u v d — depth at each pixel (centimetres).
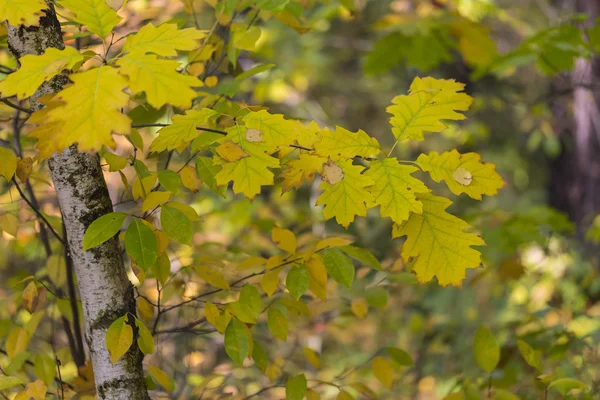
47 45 317
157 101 298
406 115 319
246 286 337
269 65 338
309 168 315
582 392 369
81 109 297
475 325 651
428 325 648
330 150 316
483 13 662
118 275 323
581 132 927
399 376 496
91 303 322
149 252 315
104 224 314
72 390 347
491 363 351
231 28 348
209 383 362
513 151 1199
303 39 1049
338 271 334
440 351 617
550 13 850
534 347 389
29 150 358
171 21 350
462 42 534
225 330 334
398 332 675
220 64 357
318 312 379
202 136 321
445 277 314
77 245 321
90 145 295
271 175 311
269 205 650
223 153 311
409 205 312
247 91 760
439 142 1051
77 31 352
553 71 445
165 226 319
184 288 356
